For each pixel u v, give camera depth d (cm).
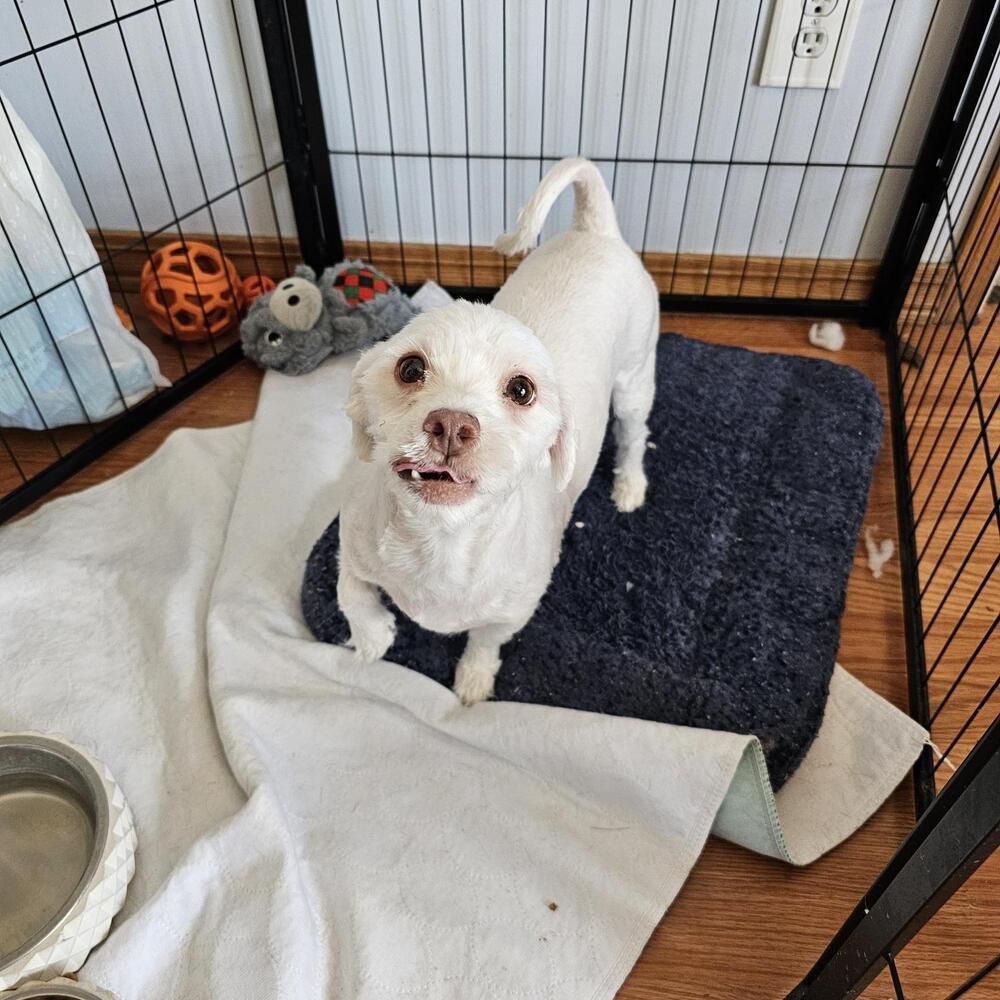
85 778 118
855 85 194
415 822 125
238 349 209
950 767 136
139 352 189
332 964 112
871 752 136
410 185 221
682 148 209
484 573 113
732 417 193
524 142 212
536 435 99
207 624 145
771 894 124
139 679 143
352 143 215
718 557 164
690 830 121
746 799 122
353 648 143
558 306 138
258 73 202
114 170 214
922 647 150
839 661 153
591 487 177
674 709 137
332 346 200
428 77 202
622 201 220
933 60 189
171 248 205
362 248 232
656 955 117
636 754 124
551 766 129
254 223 229
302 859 121
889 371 210
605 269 146
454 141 212
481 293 230
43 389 179
